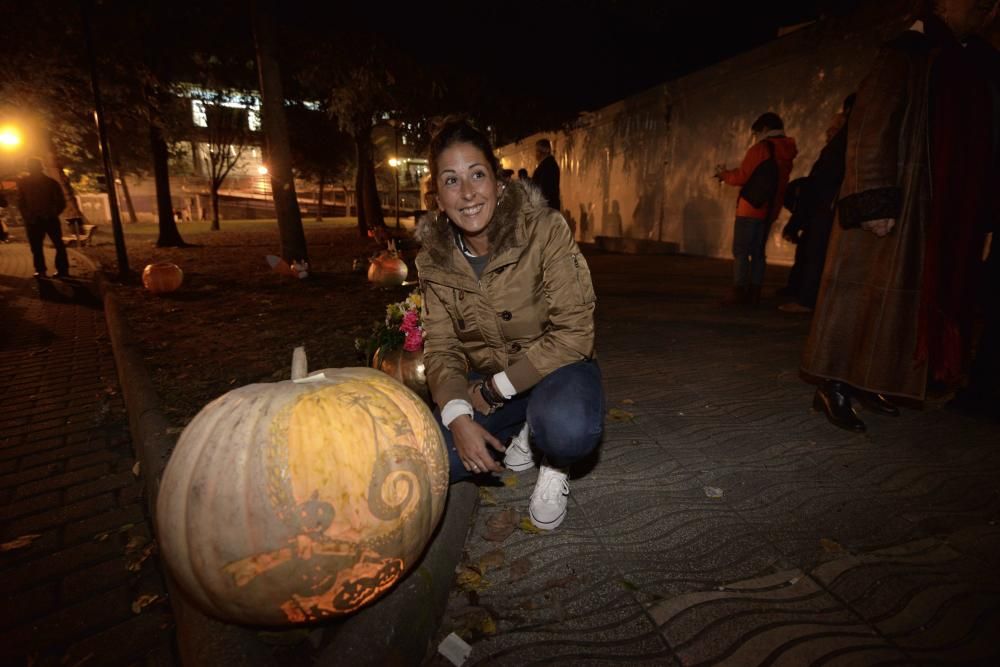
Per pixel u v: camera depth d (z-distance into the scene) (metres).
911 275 2.72
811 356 3.16
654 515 2.29
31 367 5.26
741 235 6.49
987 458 2.68
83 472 3.21
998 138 2.71
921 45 2.57
